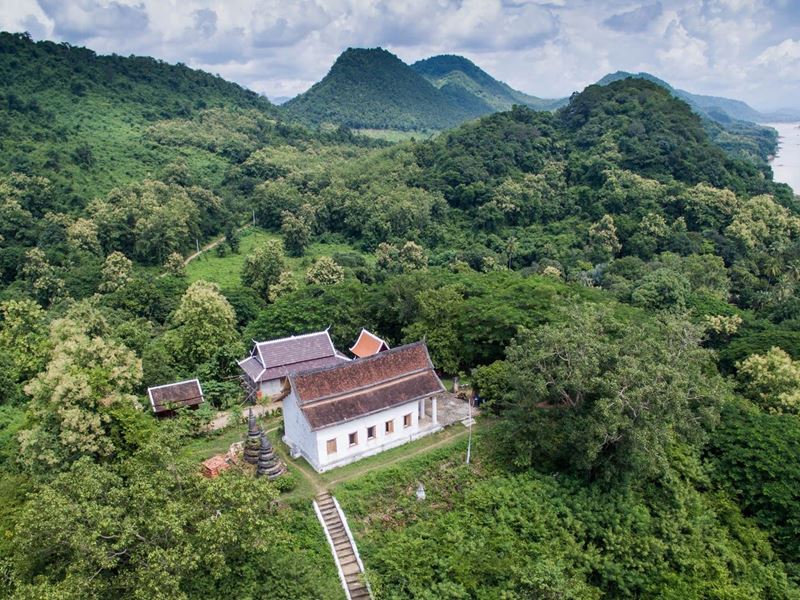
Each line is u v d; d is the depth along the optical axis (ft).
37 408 150.00
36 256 366.63
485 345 197.77
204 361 221.87
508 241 431.02
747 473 155.74
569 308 178.91
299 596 105.19
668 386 137.18
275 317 237.45
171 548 93.56
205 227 488.85
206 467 142.00
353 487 139.64
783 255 376.48
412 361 163.63
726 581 133.49
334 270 355.56
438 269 324.39
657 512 144.46
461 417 173.99
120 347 176.55
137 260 430.20
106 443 142.10
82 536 90.48
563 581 117.70
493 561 122.62
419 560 122.83
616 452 143.74
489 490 140.87
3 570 101.30
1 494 129.59
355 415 148.66
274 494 108.68
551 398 155.53
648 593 128.77
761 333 244.01
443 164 543.39
